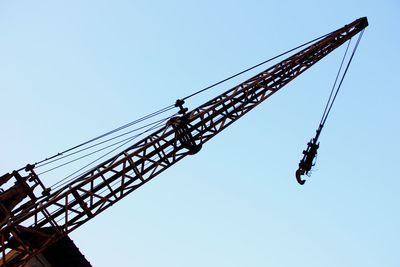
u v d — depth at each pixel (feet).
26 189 37.01
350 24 58.13
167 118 43.16
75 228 37.09
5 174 36.45
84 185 37.11
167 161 41.91
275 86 49.55
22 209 37.11
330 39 55.42
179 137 42.16
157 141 40.57
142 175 40.47
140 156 40.22
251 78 48.26
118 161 38.73
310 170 48.80
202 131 44.09
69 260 48.06
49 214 35.96
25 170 37.73
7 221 33.99
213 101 45.37
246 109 46.68
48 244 35.76
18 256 34.53
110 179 38.91
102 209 38.63
